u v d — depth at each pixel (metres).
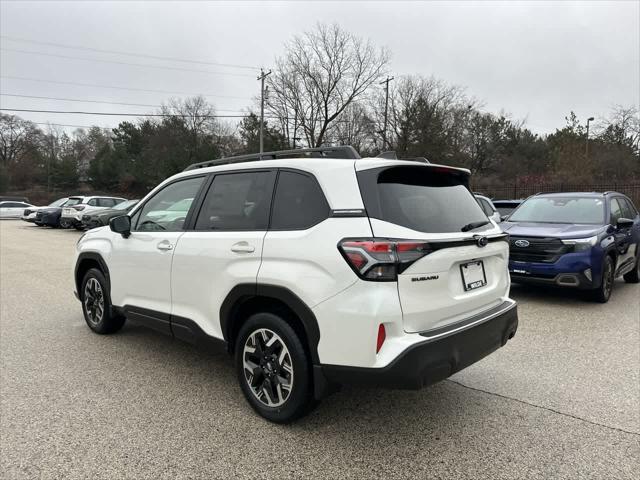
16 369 4.20
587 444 2.99
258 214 3.36
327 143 42.31
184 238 3.79
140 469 2.69
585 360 4.52
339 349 2.77
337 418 3.33
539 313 6.34
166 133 54.56
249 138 45.78
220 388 3.82
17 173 64.56
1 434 3.06
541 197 8.42
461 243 3.03
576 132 36.91
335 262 2.78
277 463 2.76
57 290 7.66
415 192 3.12
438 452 2.89
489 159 56.62
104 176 61.19
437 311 2.86
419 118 39.44
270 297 3.13
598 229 6.88
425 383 2.72
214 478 2.61
